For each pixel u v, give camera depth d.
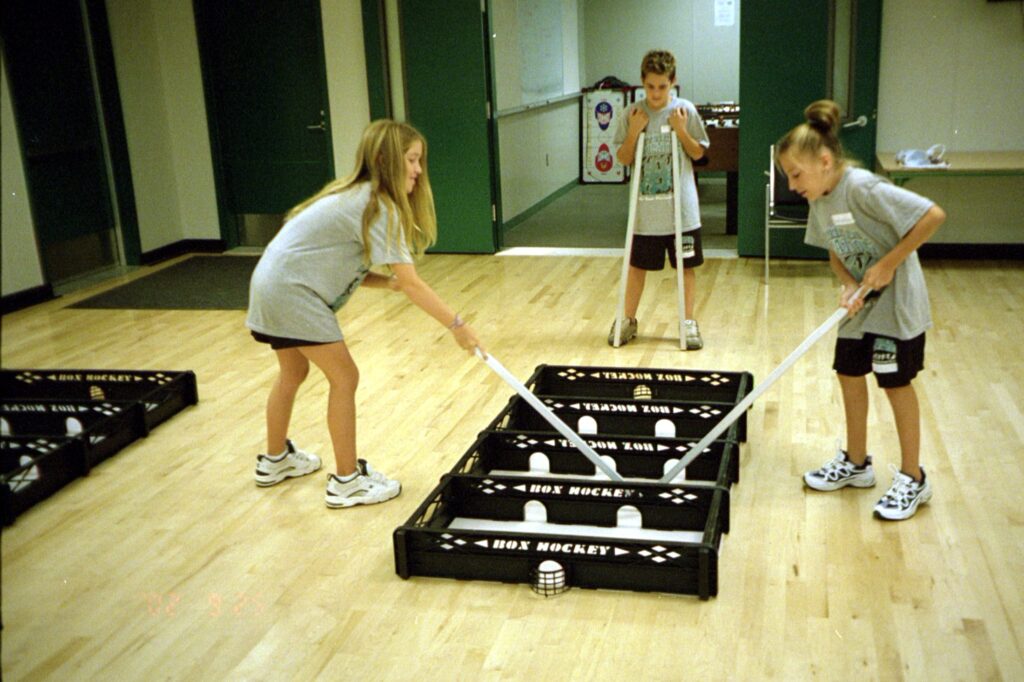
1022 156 6.10
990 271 6.10
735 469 3.21
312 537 2.99
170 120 7.57
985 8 6.17
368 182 2.92
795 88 6.30
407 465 3.50
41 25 6.42
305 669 2.32
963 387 4.05
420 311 5.62
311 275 2.96
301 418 4.01
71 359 4.96
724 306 5.48
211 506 3.22
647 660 2.30
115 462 3.61
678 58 10.86
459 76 6.95
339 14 7.07
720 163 7.56
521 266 6.79
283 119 7.51
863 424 3.11
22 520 3.16
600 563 2.61
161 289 6.50
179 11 7.33
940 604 2.49
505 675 2.27
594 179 10.92
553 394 4.03
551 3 9.45
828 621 2.43
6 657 2.25
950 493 3.11
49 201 6.60
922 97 6.39
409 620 2.52
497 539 2.66
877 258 2.80
